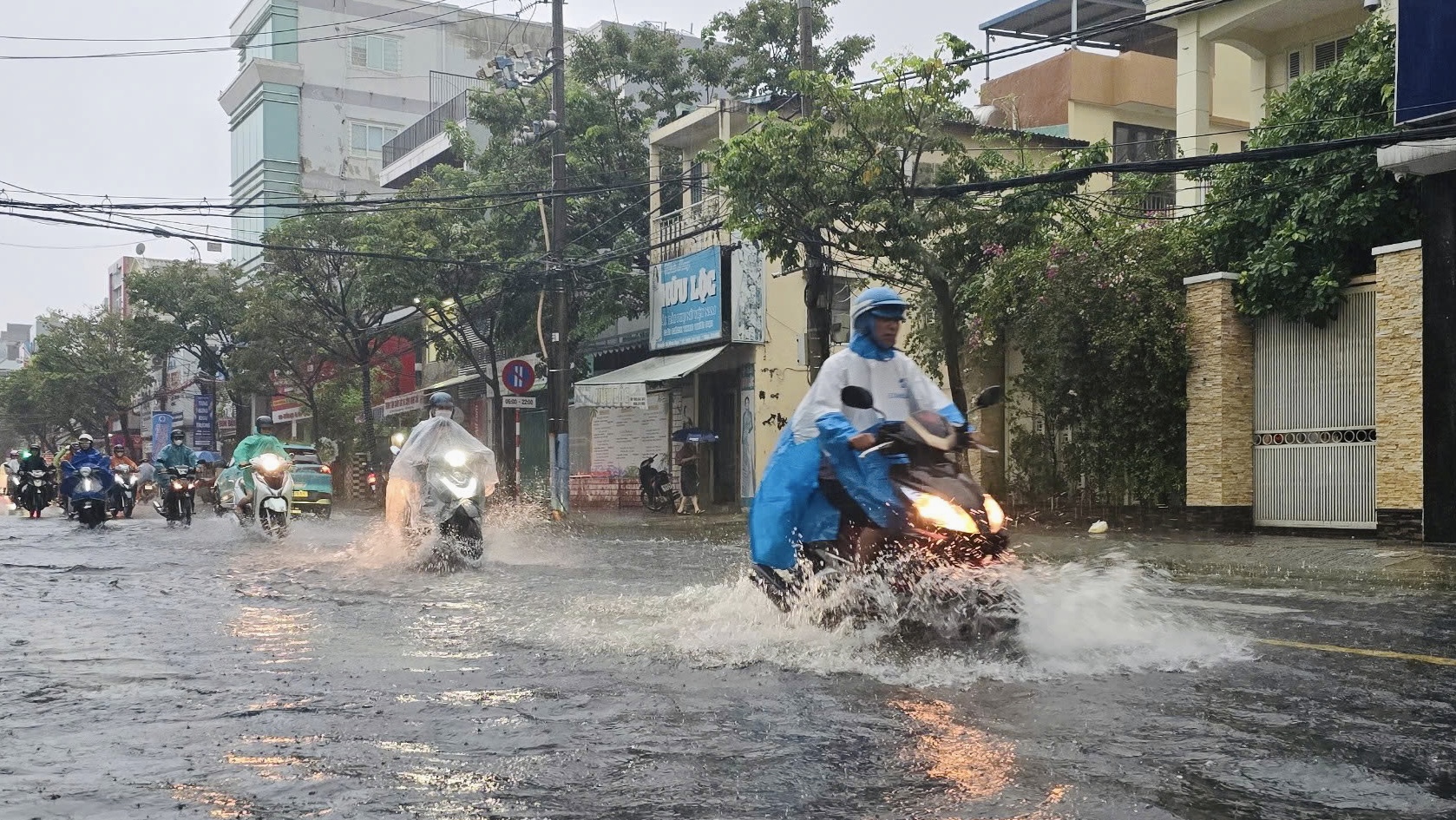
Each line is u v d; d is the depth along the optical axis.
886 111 15.20
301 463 23.59
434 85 53.53
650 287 26.22
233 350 45.16
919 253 15.43
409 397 40.94
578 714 4.33
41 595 8.55
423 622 6.89
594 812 3.17
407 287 27.23
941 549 5.68
